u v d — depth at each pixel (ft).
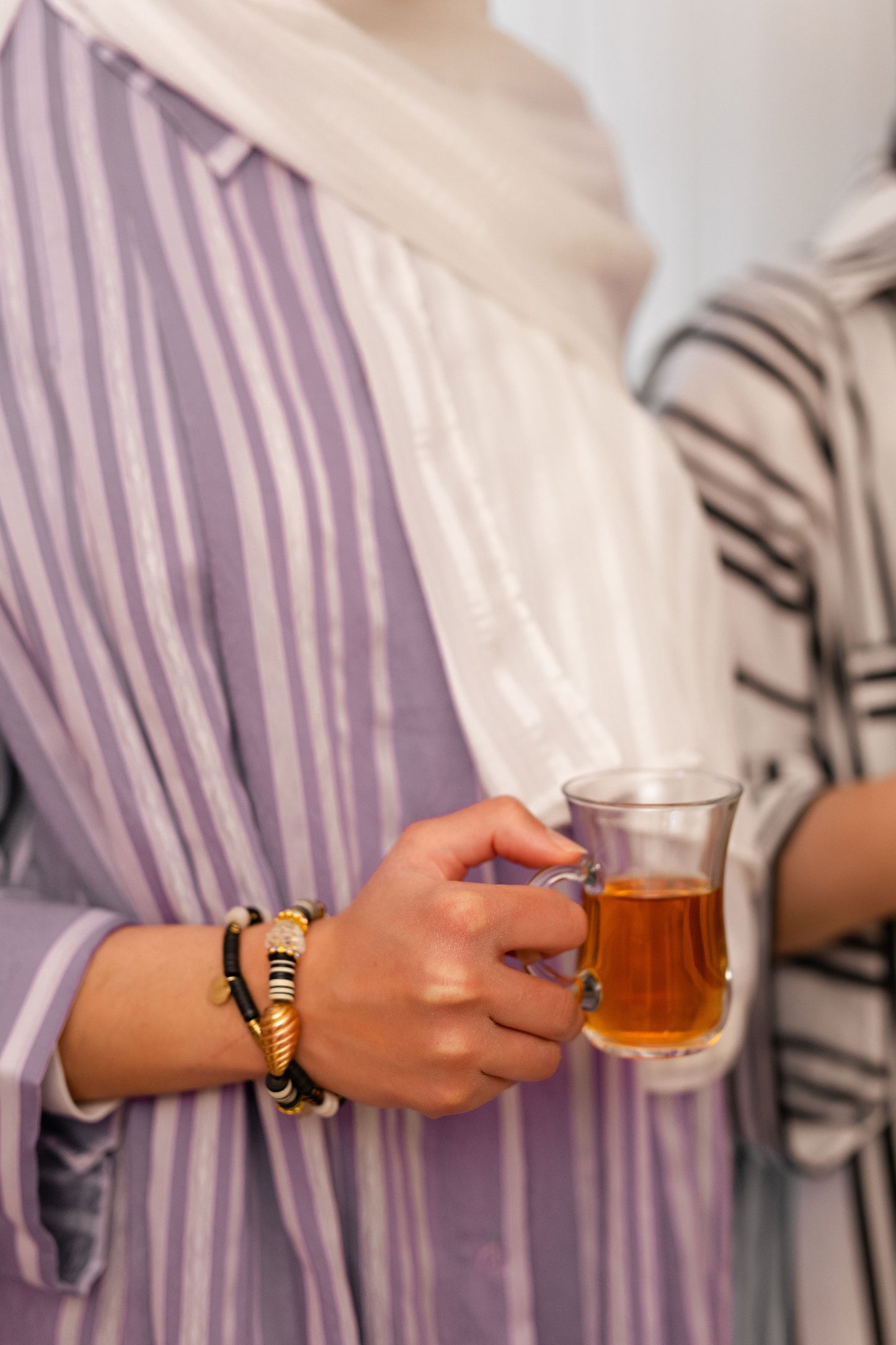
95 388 2.40
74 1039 2.33
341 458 2.45
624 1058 2.52
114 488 2.38
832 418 3.17
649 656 2.56
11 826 2.56
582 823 2.29
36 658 2.42
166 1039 2.31
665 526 2.69
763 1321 3.20
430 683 2.46
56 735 2.44
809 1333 3.10
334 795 2.45
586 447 2.64
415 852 2.27
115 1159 2.44
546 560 2.57
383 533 2.45
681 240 5.51
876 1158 3.07
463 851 2.29
